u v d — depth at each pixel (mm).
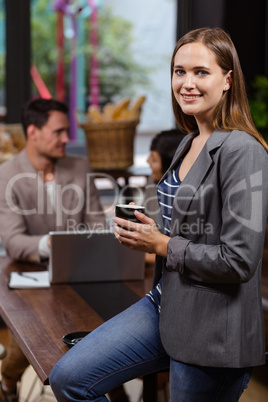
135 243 2047
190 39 1991
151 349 2188
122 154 5488
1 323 4383
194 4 6906
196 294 1984
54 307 2949
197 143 2119
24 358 3457
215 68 1963
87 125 5441
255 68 6633
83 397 2113
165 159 3793
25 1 6680
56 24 6926
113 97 7320
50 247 3285
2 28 6660
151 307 2270
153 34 7309
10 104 6766
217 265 1881
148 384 2355
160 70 7414
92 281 3367
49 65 6957
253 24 6578
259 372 2727
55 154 4059
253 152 1881
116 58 7250
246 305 1977
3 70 6723
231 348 1947
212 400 2039
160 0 7250
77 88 7145
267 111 5855
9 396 3602
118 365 2148
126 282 3389
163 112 7500
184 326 2008
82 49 7102
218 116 2010
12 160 4090
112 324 2232
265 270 3705
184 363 2037
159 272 2291
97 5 7086
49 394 4102
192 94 1981
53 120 4000
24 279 3328
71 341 2449
